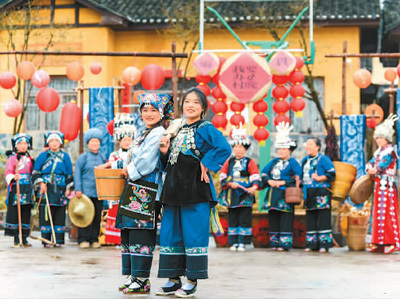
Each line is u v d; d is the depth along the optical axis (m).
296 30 16.09
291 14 15.48
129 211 4.50
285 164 8.57
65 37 15.73
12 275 5.33
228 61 9.30
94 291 4.50
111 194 5.59
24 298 4.14
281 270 5.96
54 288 4.59
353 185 8.26
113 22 15.88
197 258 4.35
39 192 8.48
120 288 4.56
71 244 8.98
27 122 16.36
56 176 8.48
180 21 15.66
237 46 16.34
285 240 8.39
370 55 9.45
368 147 15.32
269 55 10.77
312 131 15.93
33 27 16.05
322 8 15.89
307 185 8.34
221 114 9.82
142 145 4.55
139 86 16.50
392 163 8.17
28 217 8.53
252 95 9.26
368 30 16.56
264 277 5.41
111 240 8.27
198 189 4.38
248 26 15.82
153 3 16.75
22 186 8.42
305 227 8.85
